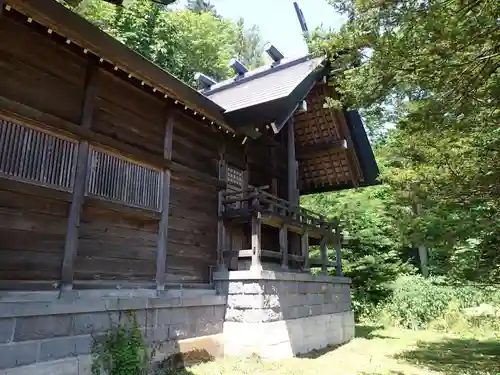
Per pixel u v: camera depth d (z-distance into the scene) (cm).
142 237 586
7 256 413
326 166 1163
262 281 672
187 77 1822
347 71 501
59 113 484
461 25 376
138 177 581
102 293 498
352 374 588
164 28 1703
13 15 428
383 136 2125
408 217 678
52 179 457
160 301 551
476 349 855
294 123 1052
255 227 700
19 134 430
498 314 1187
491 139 585
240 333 655
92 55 505
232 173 845
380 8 410
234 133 768
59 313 418
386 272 1398
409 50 405
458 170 591
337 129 1037
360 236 1396
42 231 448
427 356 768
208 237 726
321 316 846
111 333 475
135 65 524
